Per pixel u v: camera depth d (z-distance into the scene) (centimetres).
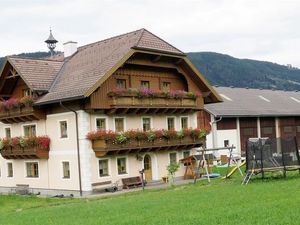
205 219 1325
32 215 1989
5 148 3691
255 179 2573
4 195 3444
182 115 3838
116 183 3322
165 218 1431
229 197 1838
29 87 3359
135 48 3253
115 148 3225
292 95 7175
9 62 3512
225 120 5184
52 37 4406
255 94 6381
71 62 3712
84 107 3170
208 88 3862
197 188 2528
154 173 3600
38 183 3569
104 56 3412
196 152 3938
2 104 3606
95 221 1545
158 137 3478
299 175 2536
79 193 3222
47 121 3475
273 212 1329
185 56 3650
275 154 2508
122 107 3247
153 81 3606
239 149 5269
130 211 1728
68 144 3309
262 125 5647
